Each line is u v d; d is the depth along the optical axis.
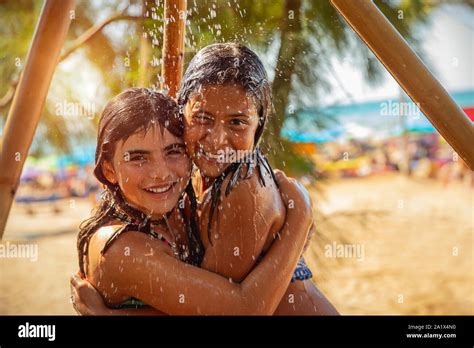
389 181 9.25
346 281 4.73
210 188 1.33
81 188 7.78
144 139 1.27
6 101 2.68
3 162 1.32
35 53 1.30
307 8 2.69
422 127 9.92
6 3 3.03
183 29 1.55
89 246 1.35
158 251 1.29
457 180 9.33
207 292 1.28
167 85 1.55
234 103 1.26
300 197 1.39
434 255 5.69
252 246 1.29
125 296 1.32
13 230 6.63
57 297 4.27
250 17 2.52
